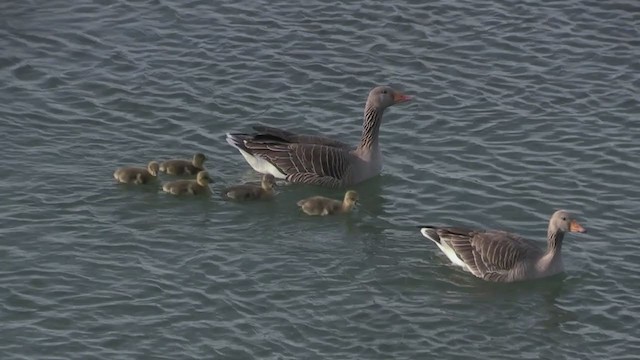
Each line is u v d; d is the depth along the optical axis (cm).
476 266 2364
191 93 3030
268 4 3472
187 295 2245
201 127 2895
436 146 2858
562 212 2350
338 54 3234
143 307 2200
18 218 2466
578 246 2480
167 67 3141
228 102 2998
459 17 3441
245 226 2516
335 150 2714
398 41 3312
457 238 2391
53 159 2714
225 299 2241
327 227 2533
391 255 2434
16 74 3070
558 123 2955
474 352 2141
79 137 2816
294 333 2153
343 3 3494
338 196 2684
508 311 2270
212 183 2681
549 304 2297
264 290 2280
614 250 2464
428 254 2444
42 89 3011
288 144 2727
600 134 2908
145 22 3353
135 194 2598
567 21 3428
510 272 2358
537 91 3098
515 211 2598
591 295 2323
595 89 3109
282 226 2528
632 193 2670
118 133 2847
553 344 2177
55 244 2386
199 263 2355
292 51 3238
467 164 2783
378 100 2703
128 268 2322
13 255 2336
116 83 3056
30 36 3256
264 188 2623
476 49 3288
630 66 3222
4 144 2756
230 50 3228
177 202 2584
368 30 3359
